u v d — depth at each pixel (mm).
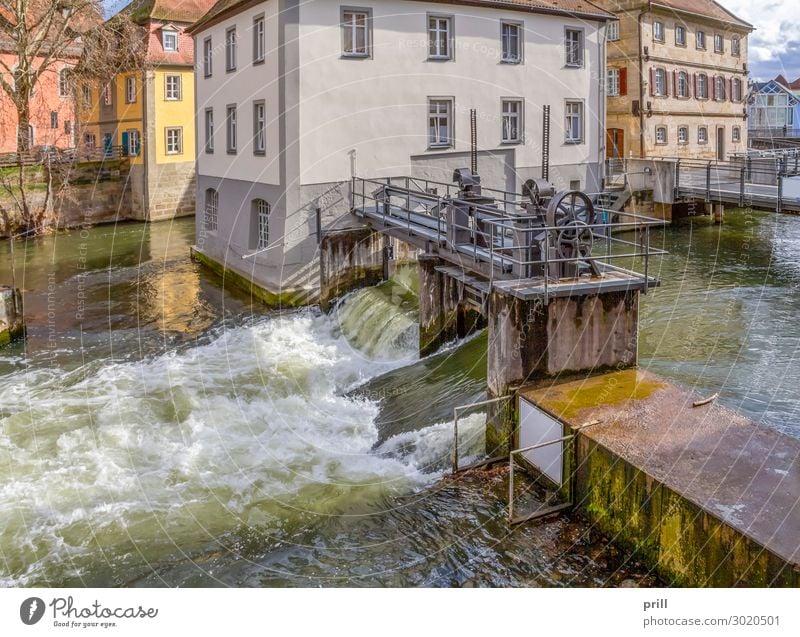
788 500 7879
